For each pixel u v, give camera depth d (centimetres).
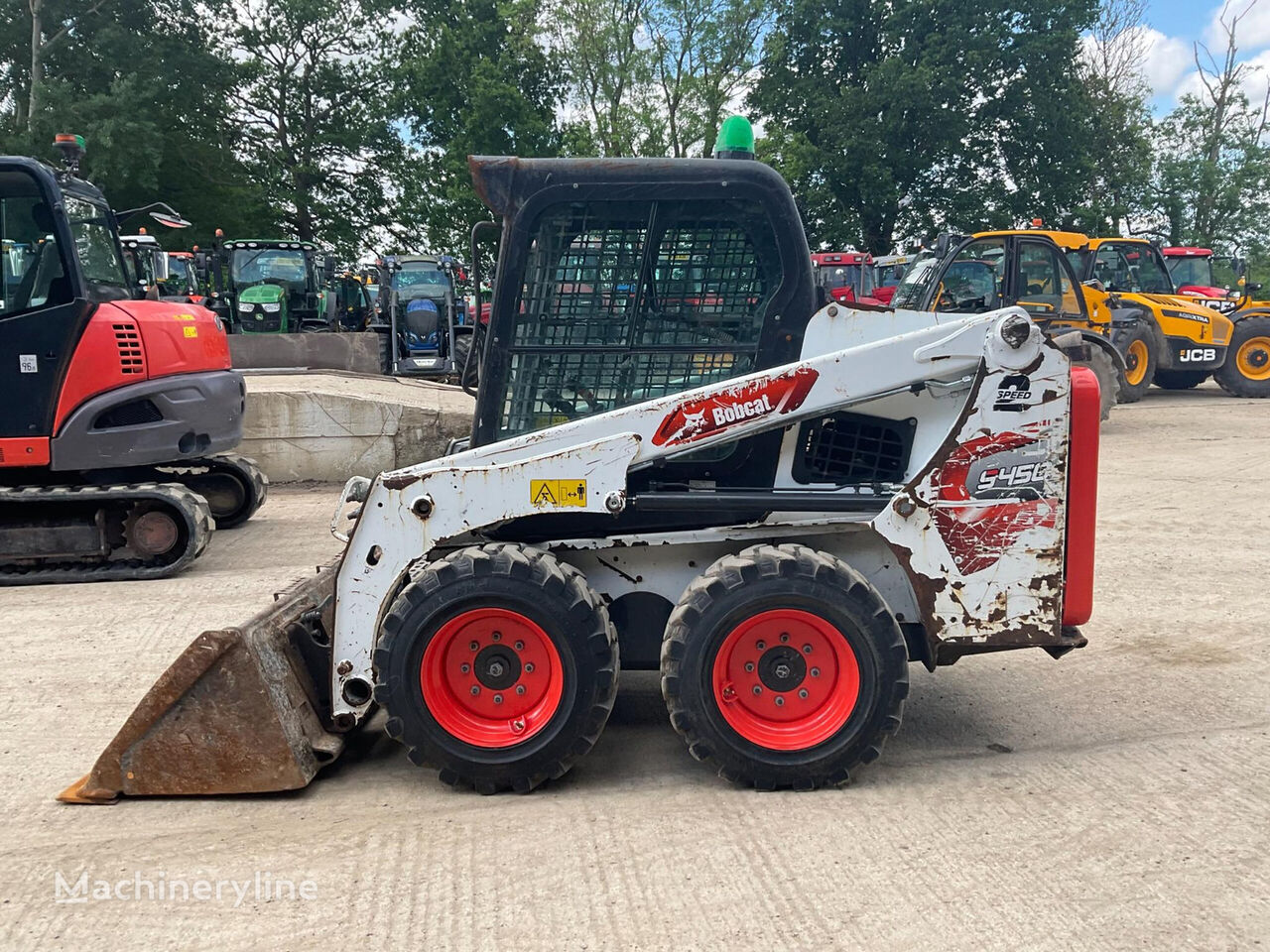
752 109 3378
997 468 365
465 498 368
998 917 288
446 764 366
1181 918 287
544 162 382
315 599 431
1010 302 1247
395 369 1897
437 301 1944
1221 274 3366
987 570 368
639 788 376
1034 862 319
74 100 2900
